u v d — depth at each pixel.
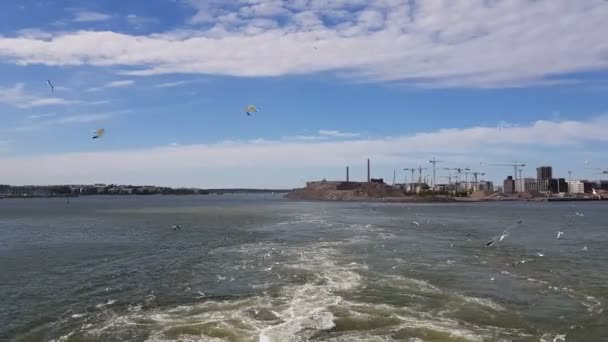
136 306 21.75
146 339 17.06
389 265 30.89
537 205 197.88
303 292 23.20
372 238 48.66
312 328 17.70
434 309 20.36
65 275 30.12
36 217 99.69
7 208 156.00
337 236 51.12
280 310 20.09
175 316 19.70
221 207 151.88
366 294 22.84
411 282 25.44
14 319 20.36
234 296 22.89
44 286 26.80
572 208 158.75
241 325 18.14
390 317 18.98
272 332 17.27
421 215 102.44
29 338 18.05
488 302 21.59
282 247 41.09
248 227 66.00
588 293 23.80
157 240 49.91
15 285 27.11
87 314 20.72
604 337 17.41
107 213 114.81
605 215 107.25
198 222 77.75
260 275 27.83
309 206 165.62
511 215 104.62
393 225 68.69
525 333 17.61
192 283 26.34
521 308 20.84
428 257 34.75
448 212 121.06
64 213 117.19
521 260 33.94
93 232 61.31
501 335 17.31
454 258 34.50
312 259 33.47
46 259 37.00
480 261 33.25
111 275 29.80
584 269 30.45
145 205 178.12
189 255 37.66
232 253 37.91
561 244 44.47
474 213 115.25
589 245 43.72
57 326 19.22
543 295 23.27
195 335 17.20
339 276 27.03
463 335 17.06
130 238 52.69
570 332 17.86
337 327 17.81
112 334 17.83
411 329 17.56
